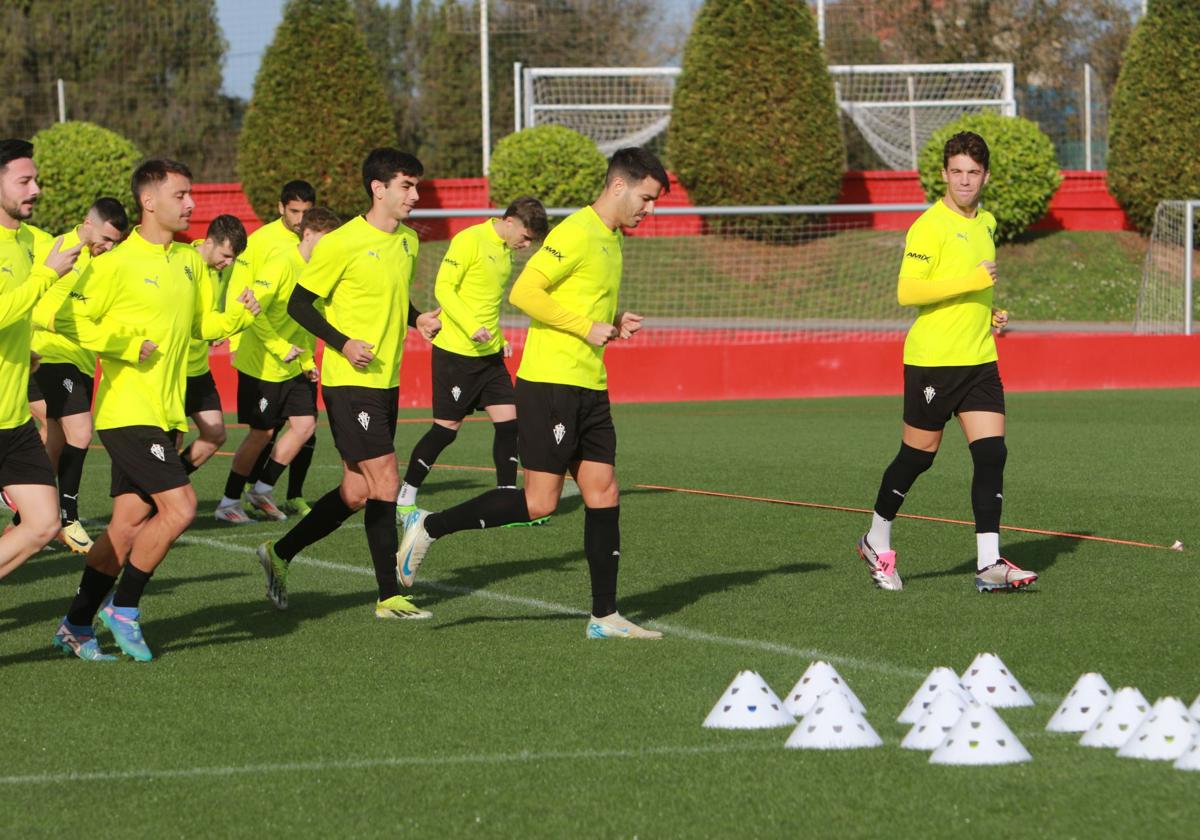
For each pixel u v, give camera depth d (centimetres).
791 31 5931
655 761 916
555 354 1284
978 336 1502
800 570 1628
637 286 5412
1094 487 2258
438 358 2030
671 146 6041
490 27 8044
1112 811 796
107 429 1229
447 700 1081
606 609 1301
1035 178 5900
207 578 1631
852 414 3616
